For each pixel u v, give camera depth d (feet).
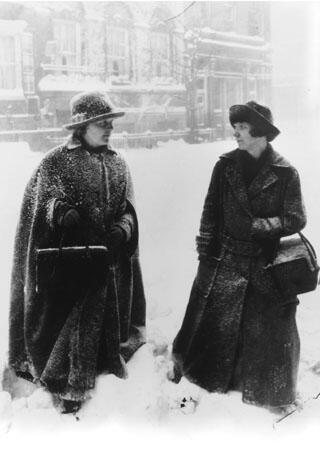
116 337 9.67
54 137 43.01
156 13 51.78
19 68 42.57
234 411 9.49
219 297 9.95
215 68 57.21
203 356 10.15
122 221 9.82
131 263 10.41
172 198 23.02
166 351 11.39
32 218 9.39
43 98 44.09
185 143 48.83
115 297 9.66
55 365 9.30
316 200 22.79
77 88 46.11
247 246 9.67
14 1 42.45
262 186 9.47
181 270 16.96
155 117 51.83
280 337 9.50
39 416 9.16
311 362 11.25
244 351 9.78
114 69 49.49
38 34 43.91
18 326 9.76
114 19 48.98
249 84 62.08
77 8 46.11
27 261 9.32
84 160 9.37
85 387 9.25
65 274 9.34
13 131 40.16
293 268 9.25
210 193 10.02
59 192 9.18
